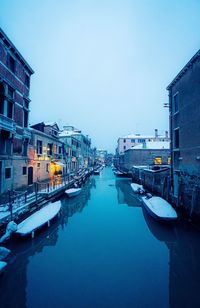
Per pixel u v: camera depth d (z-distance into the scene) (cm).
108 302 571
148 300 580
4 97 1284
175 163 1586
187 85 1359
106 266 757
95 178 4041
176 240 988
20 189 1541
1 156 1250
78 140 4081
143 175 2772
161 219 1162
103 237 1038
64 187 2014
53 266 756
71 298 584
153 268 750
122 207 1700
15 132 1404
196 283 659
